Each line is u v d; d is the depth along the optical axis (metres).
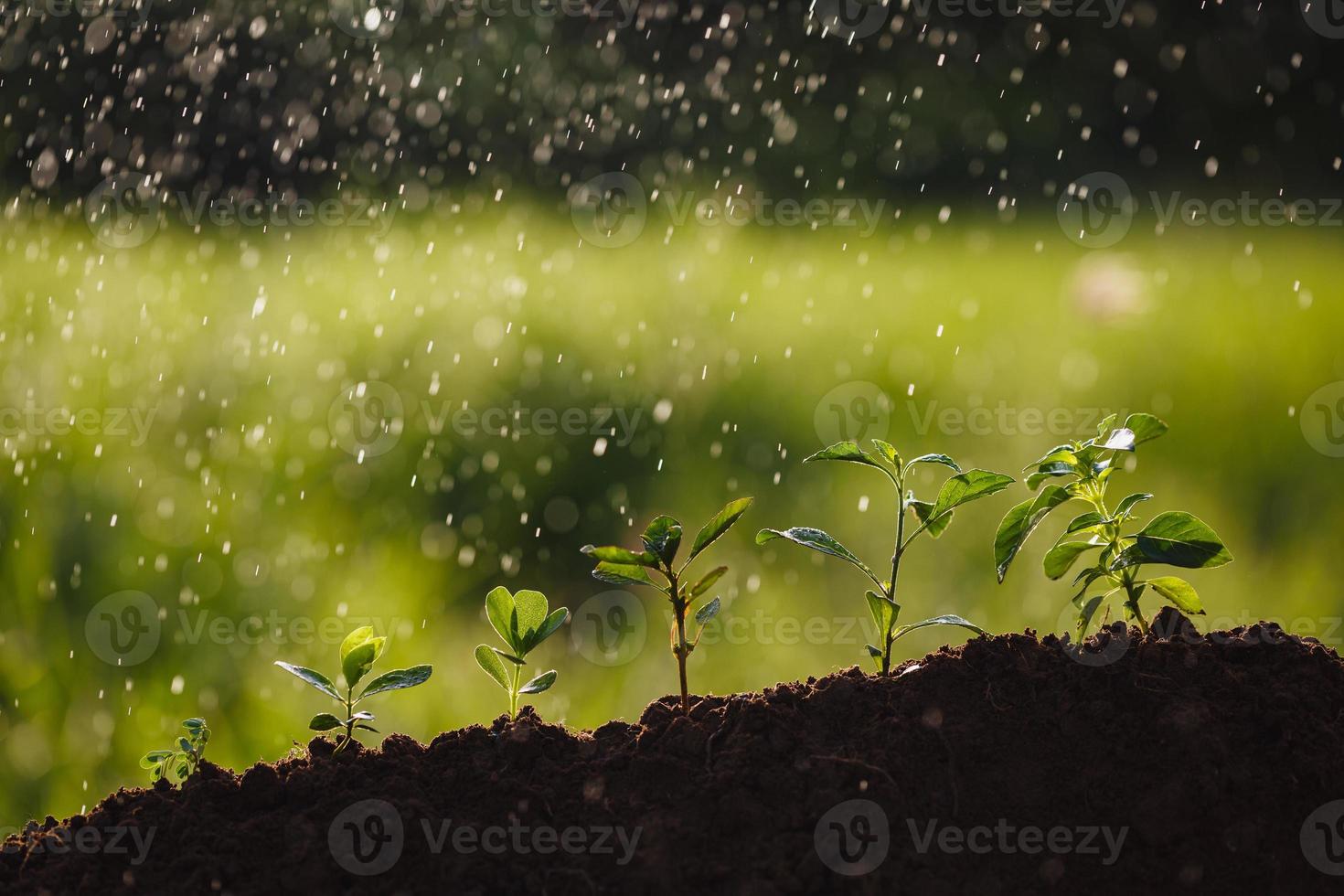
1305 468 5.18
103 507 4.06
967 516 4.93
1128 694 1.69
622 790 1.65
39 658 3.49
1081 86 14.45
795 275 9.45
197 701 3.47
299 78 12.30
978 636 1.81
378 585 4.16
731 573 4.62
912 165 13.77
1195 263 9.52
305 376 6.08
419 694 3.69
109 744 3.33
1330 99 13.99
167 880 1.55
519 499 5.10
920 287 9.16
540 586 4.74
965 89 14.37
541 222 10.96
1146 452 5.50
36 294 6.95
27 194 10.87
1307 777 1.61
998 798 1.60
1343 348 6.66
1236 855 1.55
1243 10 14.20
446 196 12.20
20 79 11.18
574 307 7.86
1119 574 1.84
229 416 5.25
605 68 13.38
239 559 4.15
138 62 11.61
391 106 12.55
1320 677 1.76
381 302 7.85
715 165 13.27
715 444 5.52
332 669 3.73
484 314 7.63
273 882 1.54
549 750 1.74
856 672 1.83
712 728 1.73
